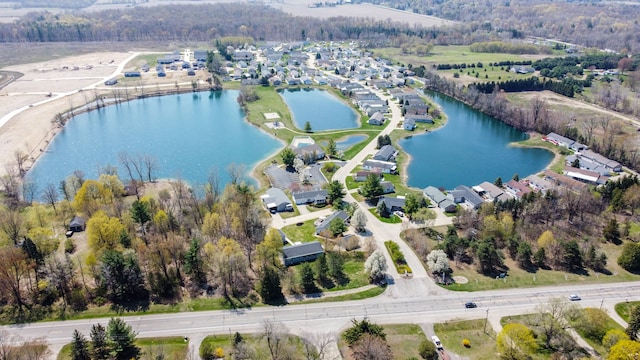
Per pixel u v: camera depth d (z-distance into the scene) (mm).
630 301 122688
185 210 161500
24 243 126438
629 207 170250
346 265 138250
